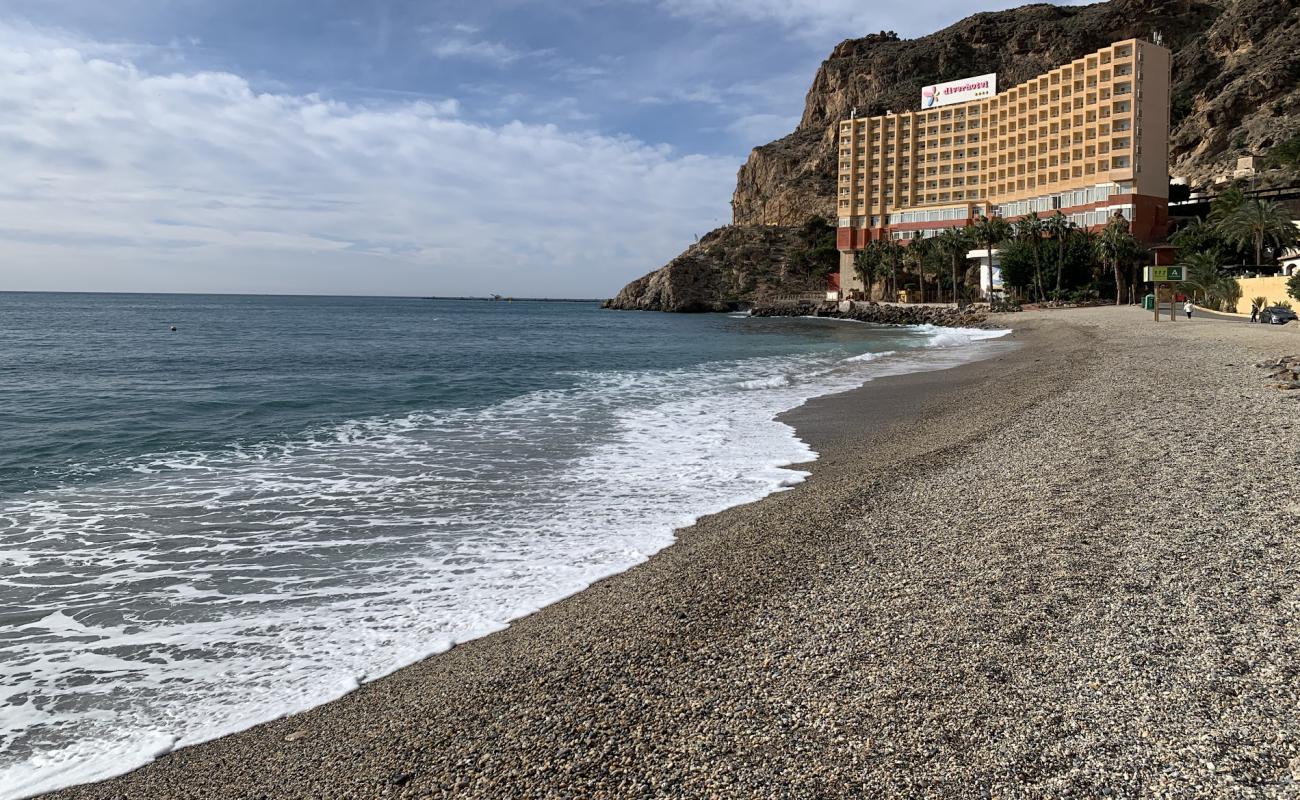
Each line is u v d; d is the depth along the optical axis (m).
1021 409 20.14
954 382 29.88
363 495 14.02
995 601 7.46
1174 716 5.24
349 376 36.34
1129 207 93.56
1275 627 6.39
